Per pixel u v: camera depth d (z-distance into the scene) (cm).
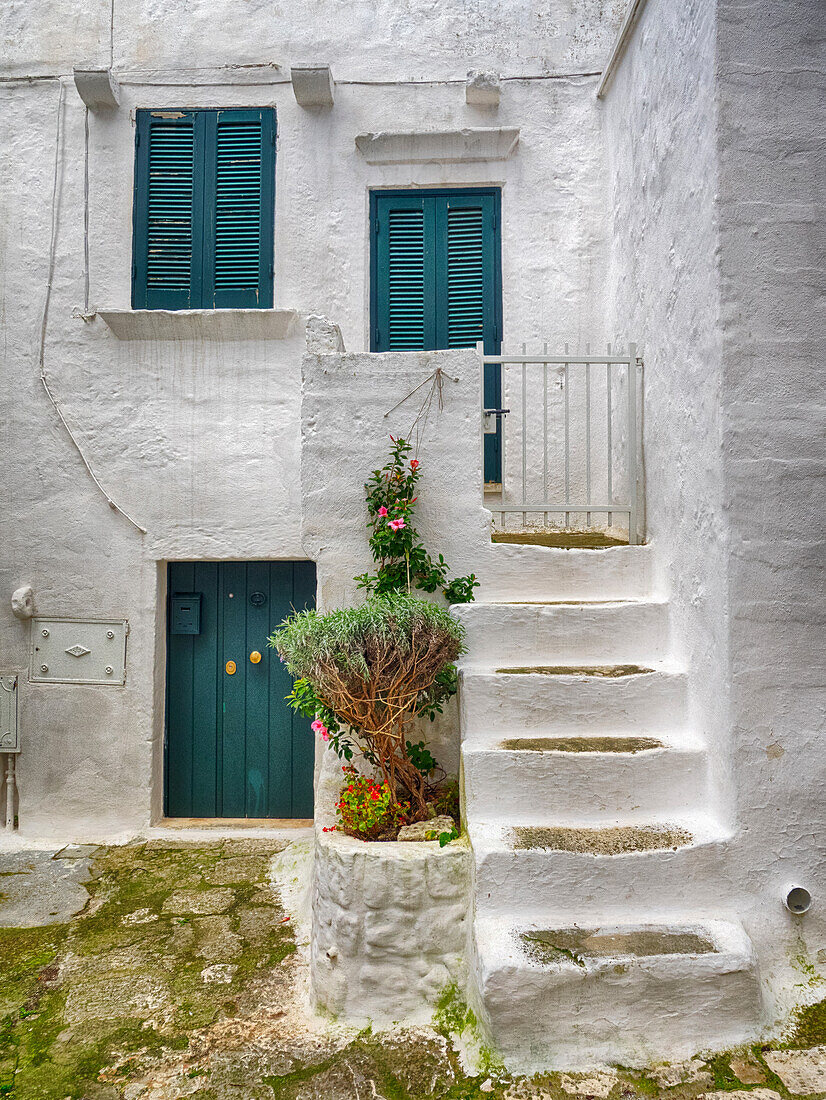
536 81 537
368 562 408
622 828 315
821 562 314
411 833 329
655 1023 273
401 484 402
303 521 411
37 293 520
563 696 353
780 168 322
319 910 317
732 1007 275
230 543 502
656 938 284
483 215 539
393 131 532
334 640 322
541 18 539
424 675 340
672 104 383
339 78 538
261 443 505
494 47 540
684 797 330
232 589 527
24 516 507
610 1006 272
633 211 459
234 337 511
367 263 539
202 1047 286
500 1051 270
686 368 359
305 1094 262
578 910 297
